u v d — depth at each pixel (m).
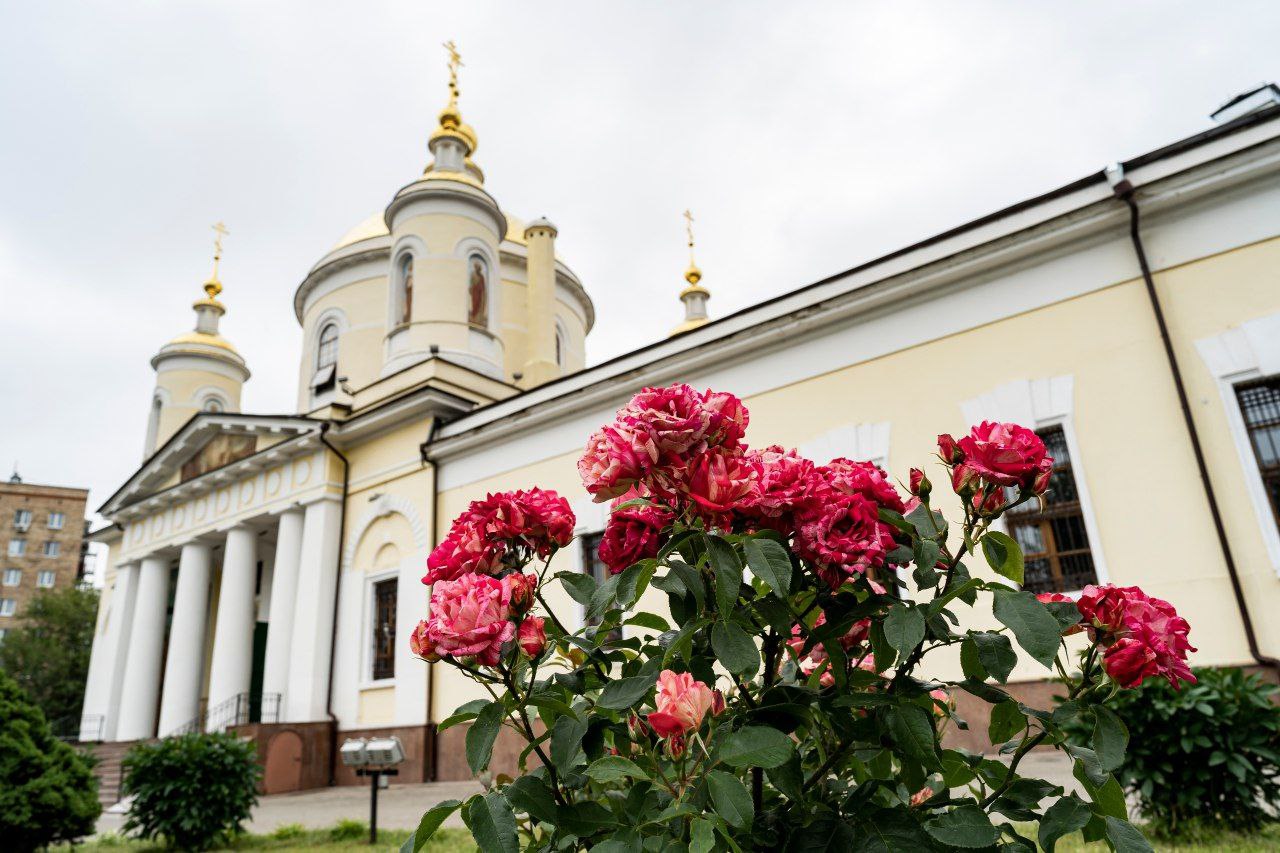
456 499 15.22
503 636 1.45
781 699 1.58
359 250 24.48
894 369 10.17
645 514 1.68
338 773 15.13
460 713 1.65
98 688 24.33
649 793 1.55
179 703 19.12
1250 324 7.95
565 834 1.58
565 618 12.33
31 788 7.14
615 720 1.64
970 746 8.25
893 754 1.62
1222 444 7.86
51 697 42.00
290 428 17.92
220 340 28.47
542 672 5.73
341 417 17.62
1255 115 8.18
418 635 1.54
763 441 11.07
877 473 1.65
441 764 13.92
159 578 21.86
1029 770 6.80
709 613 1.57
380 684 15.06
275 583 17.12
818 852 1.42
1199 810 5.02
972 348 9.62
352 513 16.95
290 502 17.55
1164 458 8.08
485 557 1.72
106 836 9.60
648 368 12.45
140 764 8.46
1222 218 8.34
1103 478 8.38
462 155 21.45
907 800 1.85
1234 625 7.39
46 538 54.72
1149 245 8.70
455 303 18.69
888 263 10.45
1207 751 4.95
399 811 10.75
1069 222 9.02
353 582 16.38
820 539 1.46
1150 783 4.98
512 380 23.39
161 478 21.83
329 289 24.95
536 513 1.74
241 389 28.47
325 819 10.46
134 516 22.66
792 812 1.58
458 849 7.11
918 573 1.52
